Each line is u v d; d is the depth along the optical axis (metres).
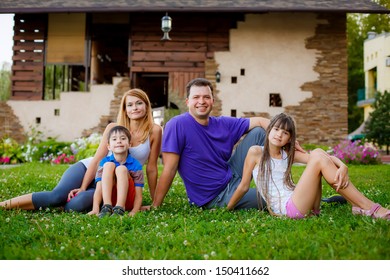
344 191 3.69
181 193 5.61
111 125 4.45
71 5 16.14
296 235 2.96
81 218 3.69
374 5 15.99
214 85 16.59
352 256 2.50
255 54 16.64
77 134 16.67
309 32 16.62
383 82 28.83
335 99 16.56
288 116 3.92
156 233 3.14
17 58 16.91
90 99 16.73
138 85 17.38
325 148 14.93
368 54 31.47
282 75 16.61
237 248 2.72
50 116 16.77
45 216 3.87
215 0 16.52
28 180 6.87
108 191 3.95
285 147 4.03
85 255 2.69
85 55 16.83
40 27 16.92
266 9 15.45
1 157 13.46
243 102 16.56
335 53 16.59
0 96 32.59
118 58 21.53
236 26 16.69
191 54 16.64
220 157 4.36
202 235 3.11
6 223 3.46
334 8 15.46
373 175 8.52
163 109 13.80
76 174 4.38
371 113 24.84
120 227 3.35
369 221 3.27
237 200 4.12
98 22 17.02
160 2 16.28
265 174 3.95
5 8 15.93
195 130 4.28
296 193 3.72
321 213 3.86
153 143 4.52
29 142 15.26
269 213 4.03
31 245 2.88
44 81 16.89
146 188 6.12
